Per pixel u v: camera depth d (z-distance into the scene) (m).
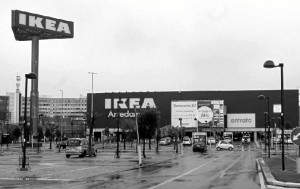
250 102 109.81
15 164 31.92
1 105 141.50
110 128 113.12
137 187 16.86
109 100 114.44
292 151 57.81
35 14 84.19
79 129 126.44
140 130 42.19
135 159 38.88
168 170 26.23
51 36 88.12
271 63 22.53
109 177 21.64
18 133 91.88
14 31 83.69
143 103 112.62
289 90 108.88
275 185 17.00
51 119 139.75
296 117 107.94
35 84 81.94
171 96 111.62
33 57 84.12
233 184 17.77
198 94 111.06
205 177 21.20
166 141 88.19
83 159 39.06
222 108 106.25
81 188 16.83
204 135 92.62
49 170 26.19
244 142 92.12
